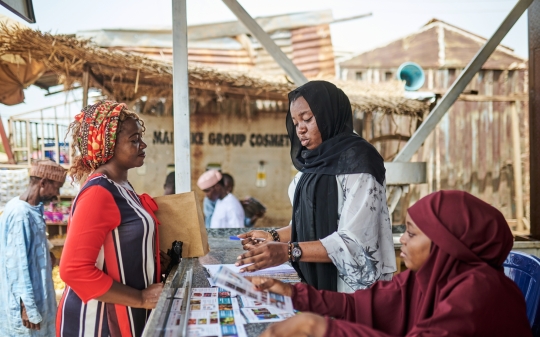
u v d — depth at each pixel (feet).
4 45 13.23
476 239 3.06
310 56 19.75
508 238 3.13
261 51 19.01
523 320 2.99
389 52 20.70
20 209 9.74
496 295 2.89
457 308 2.84
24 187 14.92
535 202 10.52
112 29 17.06
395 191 10.00
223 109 20.98
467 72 9.77
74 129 5.03
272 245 4.60
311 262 5.08
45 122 16.90
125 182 5.18
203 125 20.92
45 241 10.24
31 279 9.73
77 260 4.36
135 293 4.62
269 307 3.97
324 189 5.04
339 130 5.40
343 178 4.93
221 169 21.06
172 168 20.35
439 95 18.79
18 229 9.55
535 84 10.43
